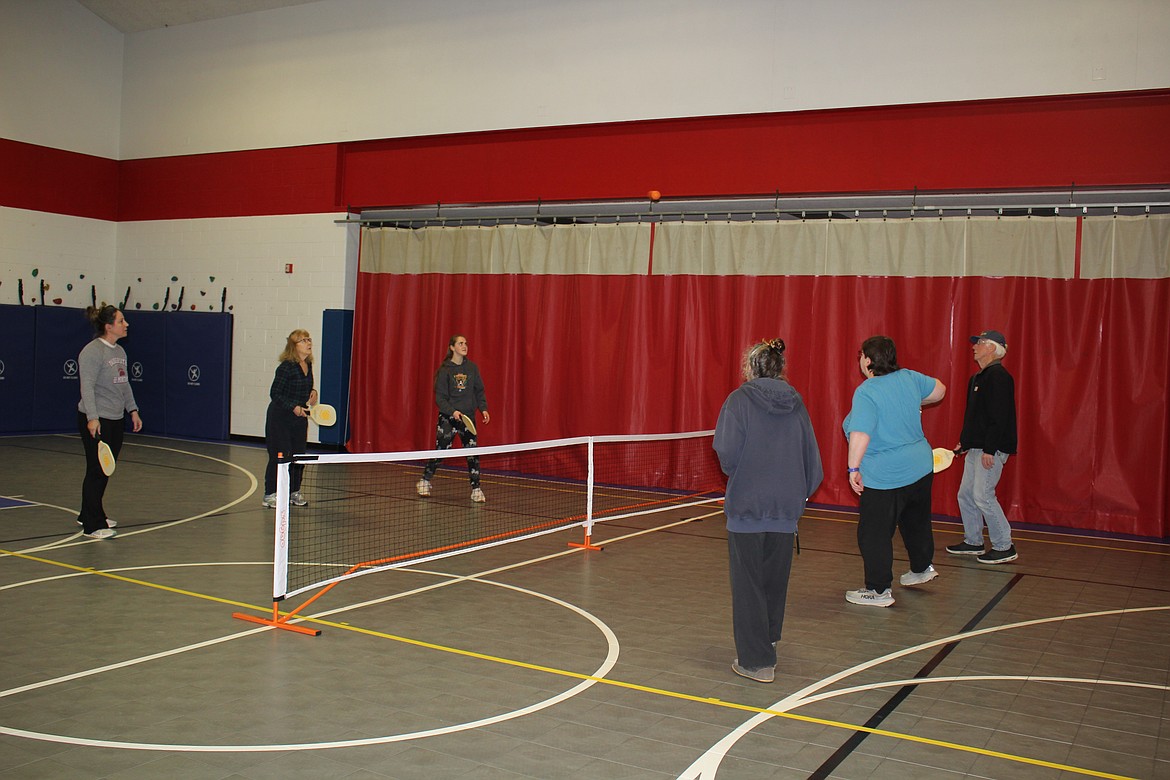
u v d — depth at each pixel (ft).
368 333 50.34
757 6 40.11
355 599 21.49
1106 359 35.24
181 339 56.03
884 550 22.58
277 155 53.36
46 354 55.52
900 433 22.52
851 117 38.83
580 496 39.29
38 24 55.42
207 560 24.68
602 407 44.06
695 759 13.19
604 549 28.40
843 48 38.52
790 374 39.99
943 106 37.29
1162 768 13.46
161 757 12.60
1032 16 35.40
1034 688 16.84
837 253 39.14
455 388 36.52
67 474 38.86
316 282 52.01
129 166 59.36
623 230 43.52
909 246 37.99
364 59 50.31
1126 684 17.24
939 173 37.40
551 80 44.91
